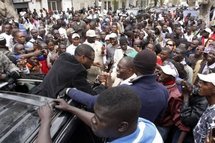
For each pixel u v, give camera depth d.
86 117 1.75
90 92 2.30
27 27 14.05
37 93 2.21
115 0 42.88
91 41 6.48
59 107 1.78
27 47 5.95
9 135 1.46
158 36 9.67
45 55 5.80
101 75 3.96
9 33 7.91
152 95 2.50
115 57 6.16
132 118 1.31
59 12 24.56
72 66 2.21
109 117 1.29
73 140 1.76
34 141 1.43
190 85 3.11
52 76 2.19
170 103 3.10
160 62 4.87
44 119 1.57
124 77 3.14
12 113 1.67
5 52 4.62
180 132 3.19
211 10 15.86
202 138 2.52
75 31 7.90
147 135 1.38
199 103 3.00
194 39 7.46
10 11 20.17
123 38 6.18
